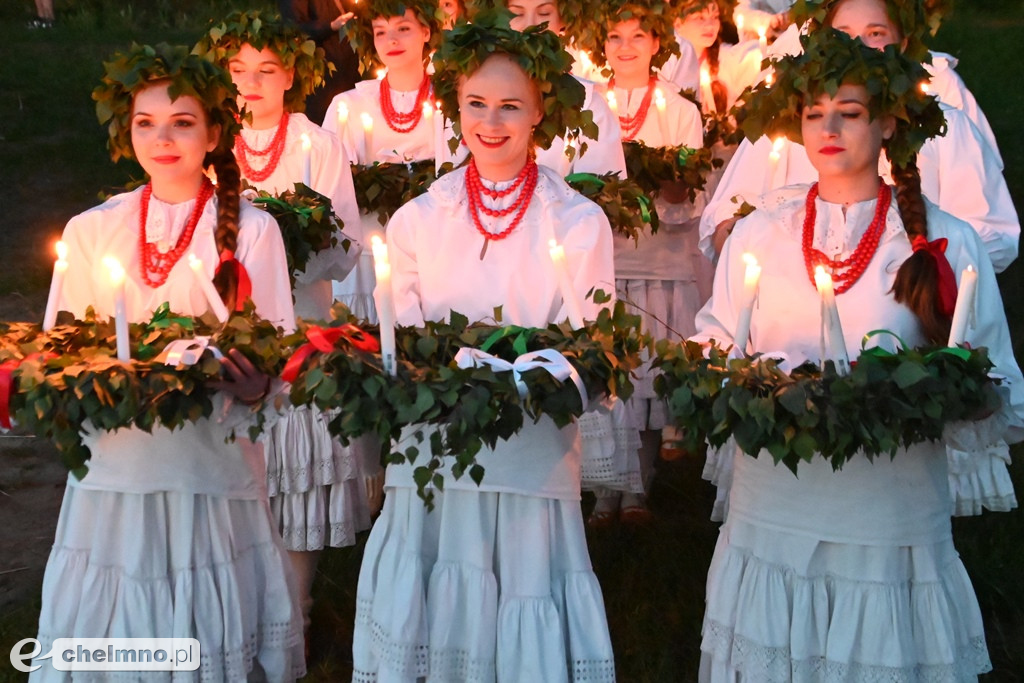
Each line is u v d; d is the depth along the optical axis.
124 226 4.34
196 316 4.19
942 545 3.91
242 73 5.93
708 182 7.15
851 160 3.98
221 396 3.92
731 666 3.99
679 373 3.70
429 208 4.40
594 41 6.87
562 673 4.04
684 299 6.71
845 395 3.49
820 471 3.83
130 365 3.69
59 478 6.61
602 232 4.38
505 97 4.27
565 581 4.14
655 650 5.00
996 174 5.50
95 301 4.36
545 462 4.09
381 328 3.65
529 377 3.66
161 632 4.09
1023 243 10.33
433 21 6.85
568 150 4.63
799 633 3.85
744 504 4.02
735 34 8.66
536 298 4.33
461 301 4.35
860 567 3.82
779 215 4.14
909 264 3.89
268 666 4.30
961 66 16.14
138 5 18.75
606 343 3.83
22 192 11.12
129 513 4.07
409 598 4.02
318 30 8.59
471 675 4.04
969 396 3.58
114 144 4.44
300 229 5.19
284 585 4.32
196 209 4.38
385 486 4.21
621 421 5.62
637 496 6.11
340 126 6.68
